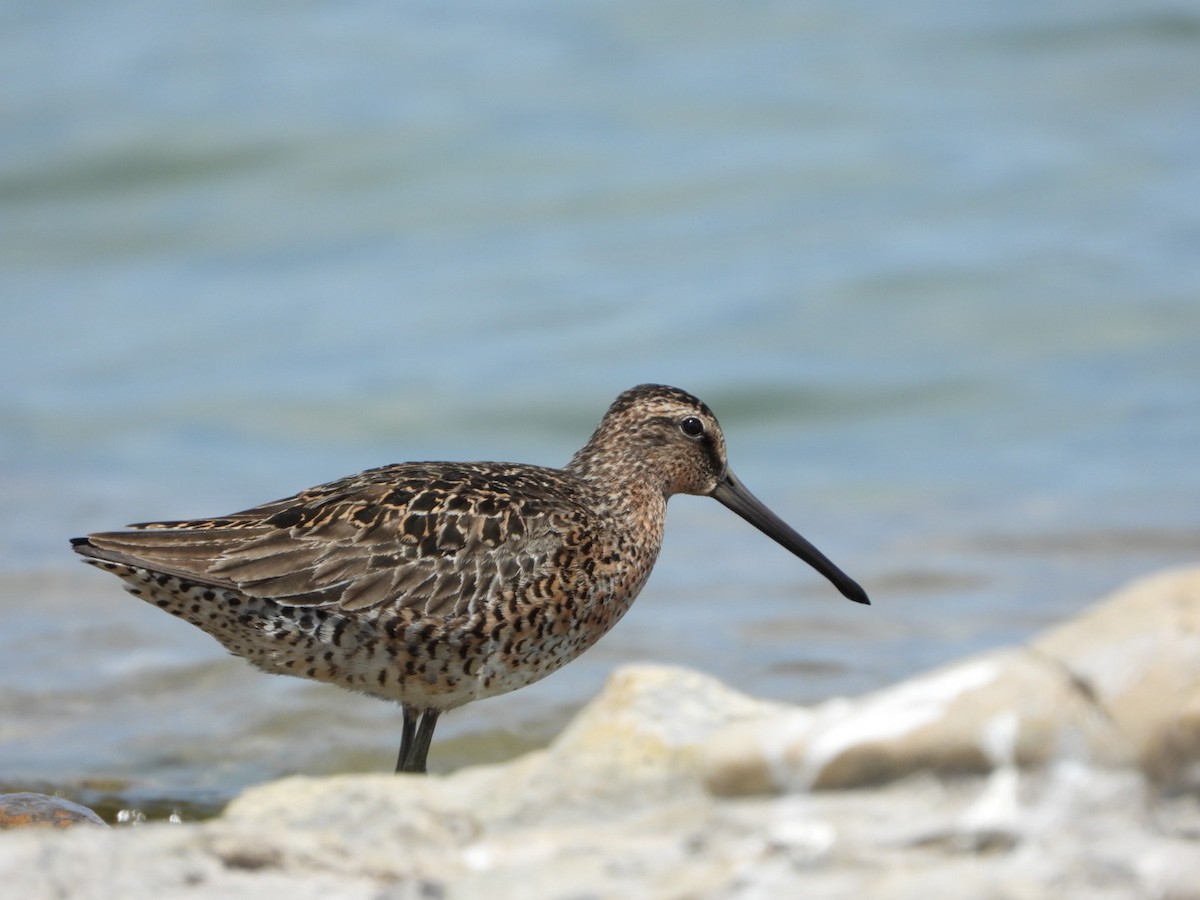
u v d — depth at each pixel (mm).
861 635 13703
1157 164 29391
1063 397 21891
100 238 29359
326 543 9297
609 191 29359
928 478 19422
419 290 26703
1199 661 5938
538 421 22078
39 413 22703
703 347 23703
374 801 6562
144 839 6289
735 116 32125
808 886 5508
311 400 22875
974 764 6020
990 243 26406
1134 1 35344
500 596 9430
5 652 13305
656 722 6742
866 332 24109
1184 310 23859
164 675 12703
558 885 5754
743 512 11281
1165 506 17688
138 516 18203
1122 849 5555
